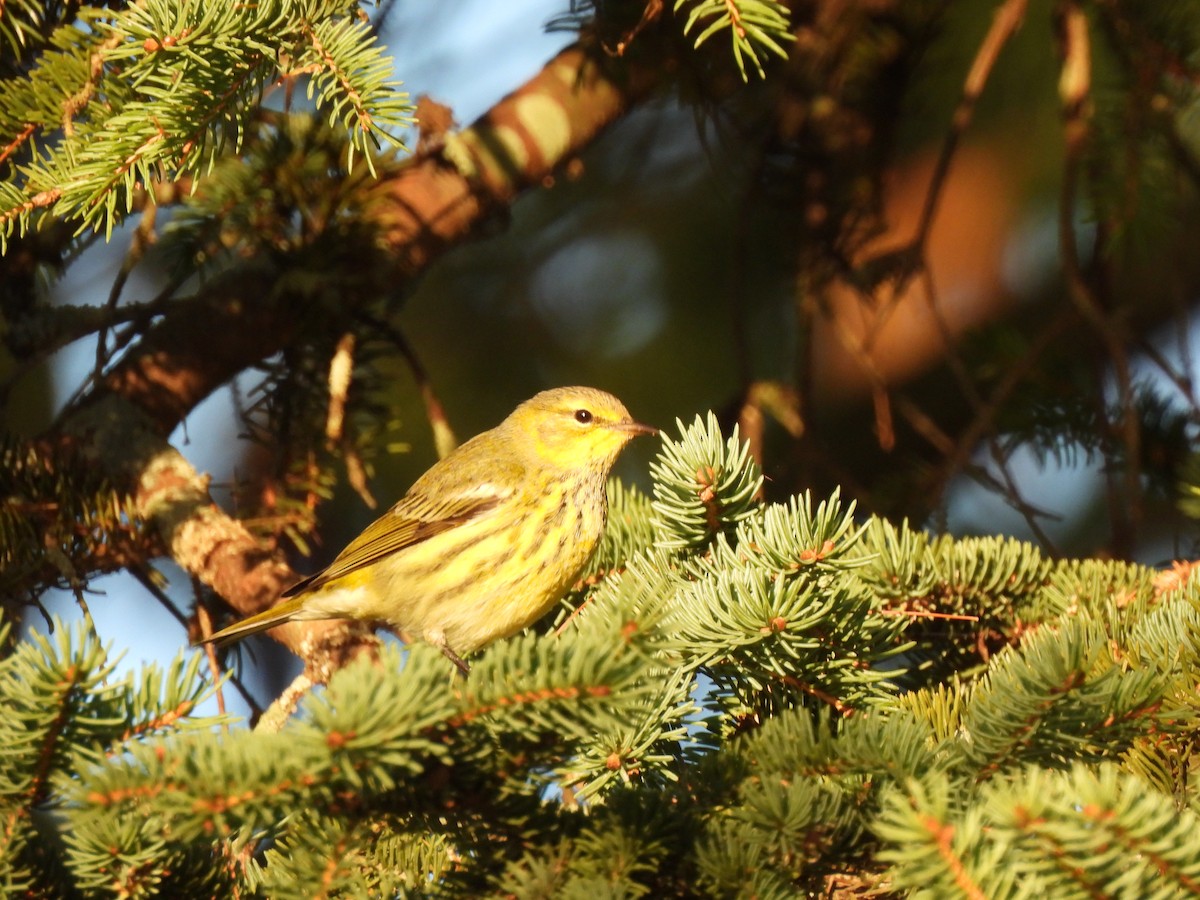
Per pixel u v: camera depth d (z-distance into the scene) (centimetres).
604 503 1063
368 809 584
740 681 739
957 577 884
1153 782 680
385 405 1237
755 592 690
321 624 1062
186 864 602
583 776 695
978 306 1803
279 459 1197
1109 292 1302
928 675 907
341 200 1177
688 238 1633
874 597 762
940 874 474
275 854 625
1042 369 1326
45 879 579
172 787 489
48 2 985
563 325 1638
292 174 1135
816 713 727
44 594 1108
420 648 532
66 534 1080
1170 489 1267
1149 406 1283
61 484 1079
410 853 681
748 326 1628
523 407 1115
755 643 701
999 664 788
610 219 1641
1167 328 1698
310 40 736
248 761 494
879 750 611
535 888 568
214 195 1135
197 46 728
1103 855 469
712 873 572
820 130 1359
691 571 805
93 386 1165
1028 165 1662
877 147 1367
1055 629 830
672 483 797
